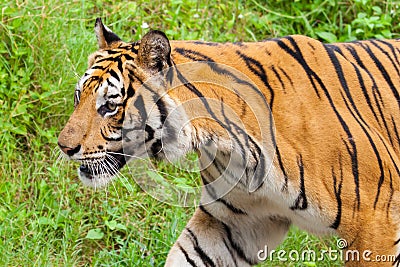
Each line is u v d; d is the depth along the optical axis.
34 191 10.90
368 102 8.66
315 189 8.17
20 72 11.62
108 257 10.22
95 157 8.05
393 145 8.80
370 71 8.91
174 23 13.02
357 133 8.29
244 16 13.64
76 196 10.89
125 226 10.63
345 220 8.28
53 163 11.13
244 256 9.14
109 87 7.96
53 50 11.91
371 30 13.64
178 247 9.07
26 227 10.42
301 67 8.45
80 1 12.66
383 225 8.31
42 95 11.44
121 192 10.95
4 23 11.96
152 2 13.51
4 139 11.09
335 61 8.66
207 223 9.01
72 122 8.05
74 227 10.47
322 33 13.53
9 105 11.40
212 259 9.04
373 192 8.27
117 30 12.75
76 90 8.18
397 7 13.91
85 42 12.12
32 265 9.82
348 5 14.12
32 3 12.14
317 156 8.16
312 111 8.27
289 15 14.12
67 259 10.01
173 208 10.80
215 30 13.25
